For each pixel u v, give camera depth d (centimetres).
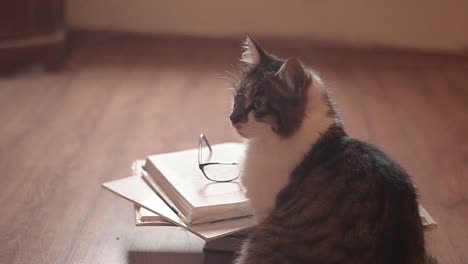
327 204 131
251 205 143
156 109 204
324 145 138
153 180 153
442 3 244
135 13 251
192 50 248
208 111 204
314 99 139
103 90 214
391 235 127
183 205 145
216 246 151
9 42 219
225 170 153
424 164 184
